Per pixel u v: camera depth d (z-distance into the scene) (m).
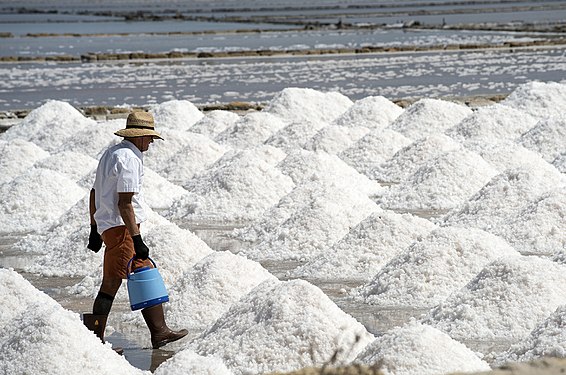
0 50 107.81
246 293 17.41
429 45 101.44
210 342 14.80
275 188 28.98
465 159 29.55
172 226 20.45
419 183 29.23
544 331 13.93
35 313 14.03
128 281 15.83
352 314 17.62
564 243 22.36
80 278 21.27
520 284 16.12
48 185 28.31
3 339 13.96
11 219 27.23
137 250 15.50
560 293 16.03
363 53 93.88
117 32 148.00
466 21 161.50
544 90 44.19
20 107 56.72
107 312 15.95
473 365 12.51
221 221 27.70
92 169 32.56
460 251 18.56
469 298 16.33
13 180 28.84
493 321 15.77
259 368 13.92
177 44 113.94
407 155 33.88
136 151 15.86
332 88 64.25
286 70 77.56
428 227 21.12
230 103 53.28
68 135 42.34
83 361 13.37
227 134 40.59
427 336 12.70
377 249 20.70
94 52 102.38
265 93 62.03
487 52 91.19
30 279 21.41
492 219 24.48
